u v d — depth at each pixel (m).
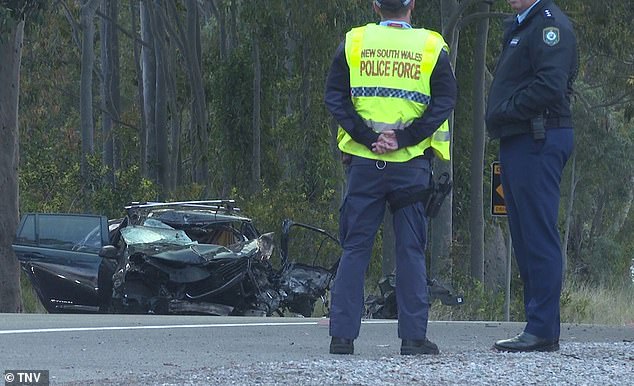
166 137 69.31
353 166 13.02
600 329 20.11
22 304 41.12
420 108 12.93
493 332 17.88
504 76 13.23
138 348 13.68
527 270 13.38
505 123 13.22
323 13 51.56
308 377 10.34
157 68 68.94
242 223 34.44
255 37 59.06
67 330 15.66
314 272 33.78
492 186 34.38
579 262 101.75
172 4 66.31
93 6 66.00
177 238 32.28
